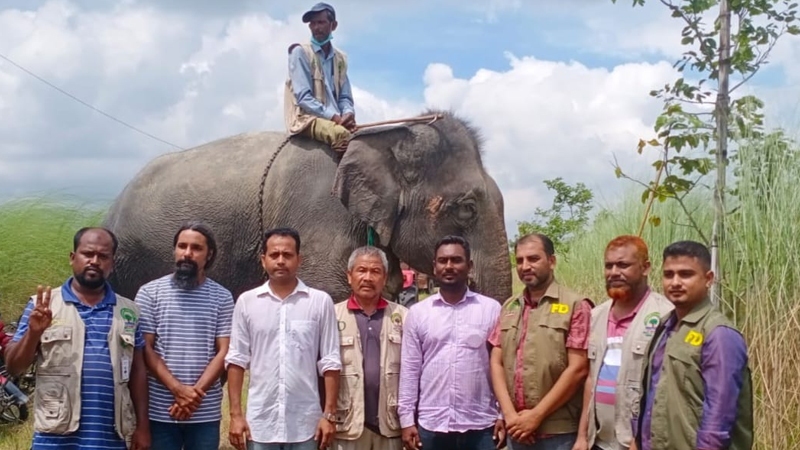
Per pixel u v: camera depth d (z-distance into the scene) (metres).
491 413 4.94
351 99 7.84
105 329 4.75
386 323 5.12
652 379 4.07
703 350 3.85
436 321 4.96
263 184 7.66
